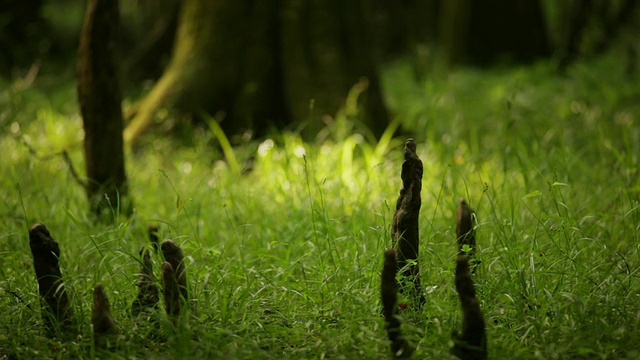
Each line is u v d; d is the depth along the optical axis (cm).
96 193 657
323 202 615
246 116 893
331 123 855
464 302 506
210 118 866
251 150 752
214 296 555
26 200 676
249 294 559
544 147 726
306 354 529
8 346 534
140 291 543
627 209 629
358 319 537
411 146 538
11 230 625
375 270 552
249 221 642
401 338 514
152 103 885
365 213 624
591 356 521
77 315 544
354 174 699
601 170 686
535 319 532
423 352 518
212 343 526
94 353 516
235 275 563
